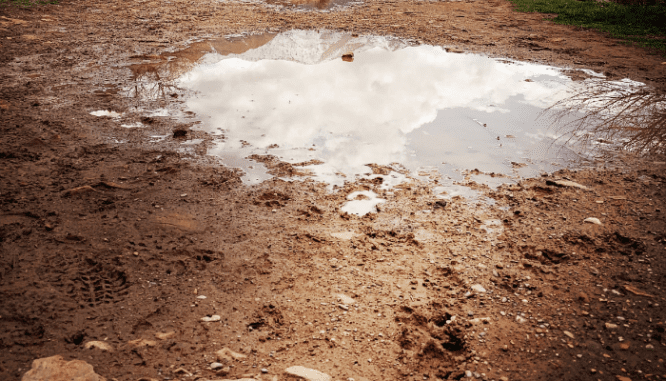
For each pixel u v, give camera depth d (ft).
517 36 42.01
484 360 10.38
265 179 18.04
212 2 54.70
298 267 13.30
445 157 20.31
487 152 20.83
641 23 46.65
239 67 31.91
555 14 51.83
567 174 18.95
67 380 9.15
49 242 13.66
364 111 25.12
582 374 10.03
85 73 29.19
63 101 24.53
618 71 31.96
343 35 41.24
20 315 10.91
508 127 23.45
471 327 11.32
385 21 47.16
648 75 30.99
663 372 10.05
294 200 16.75
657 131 21.75
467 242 14.66
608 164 19.84
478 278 13.05
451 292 12.51
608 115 24.71
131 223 14.84
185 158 19.35
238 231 14.78
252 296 12.10
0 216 14.73
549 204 16.76
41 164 18.13
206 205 16.12
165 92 26.76
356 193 17.35
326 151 20.58
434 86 29.19
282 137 21.77
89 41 36.37
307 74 30.94
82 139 20.42
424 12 52.26
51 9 46.21
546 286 12.75
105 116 23.03
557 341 10.92
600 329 11.27
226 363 9.98
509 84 29.66
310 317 11.50
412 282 12.85
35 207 15.34
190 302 11.74
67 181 17.06
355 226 15.37
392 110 25.38
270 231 14.88
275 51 35.88
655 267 13.39
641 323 11.41
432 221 15.75
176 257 13.41
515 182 18.35
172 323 11.02
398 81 29.99
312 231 14.99
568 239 14.73
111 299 11.66
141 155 19.40
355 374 9.89
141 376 9.52
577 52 36.96
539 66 33.37
